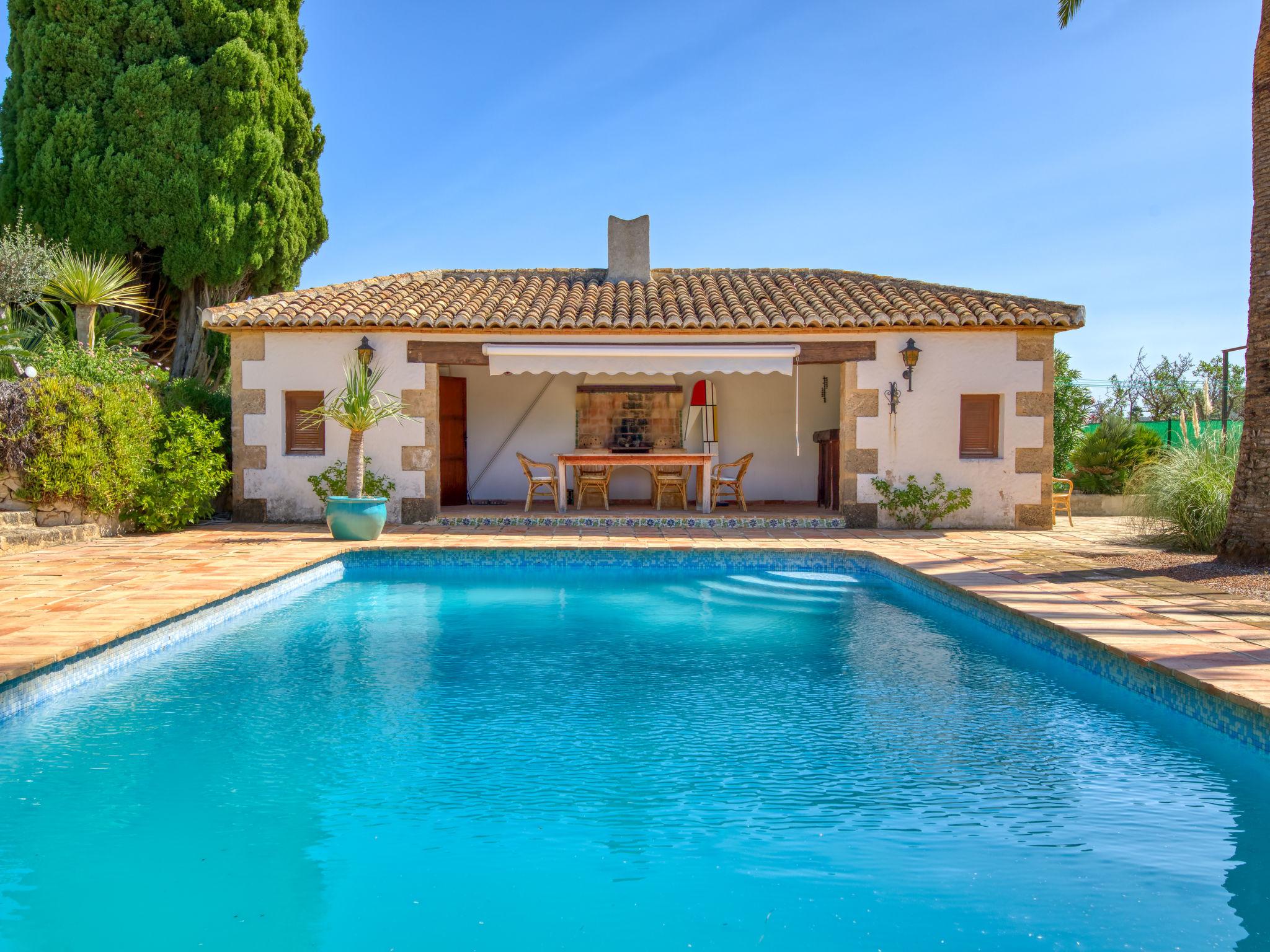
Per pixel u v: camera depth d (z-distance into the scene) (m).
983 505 15.03
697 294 16.88
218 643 7.92
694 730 5.63
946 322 14.60
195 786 4.69
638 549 12.05
